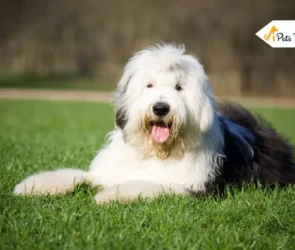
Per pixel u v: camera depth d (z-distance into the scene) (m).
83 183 5.98
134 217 4.94
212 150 6.02
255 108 26.20
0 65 44.28
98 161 6.32
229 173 6.31
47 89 38.06
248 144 6.68
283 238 4.69
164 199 5.44
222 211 5.28
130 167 5.99
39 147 9.75
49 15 43.59
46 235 4.48
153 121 5.56
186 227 4.80
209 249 4.33
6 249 4.20
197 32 37.47
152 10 39.44
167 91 5.51
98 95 34.75
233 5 37.28
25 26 44.00
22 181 6.05
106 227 4.70
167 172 5.88
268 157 6.93
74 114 20.92
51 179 5.88
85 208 5.25
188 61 5.73
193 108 5.61
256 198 5.80
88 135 12.97
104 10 41.66
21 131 13.89
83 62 43.19
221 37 36.88
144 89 5.66
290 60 36.47
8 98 29.83
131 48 39.97
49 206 5.30
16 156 8.27
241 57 36.53
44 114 20.44
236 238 4.54
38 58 43.56
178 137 5.65
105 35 41.25
